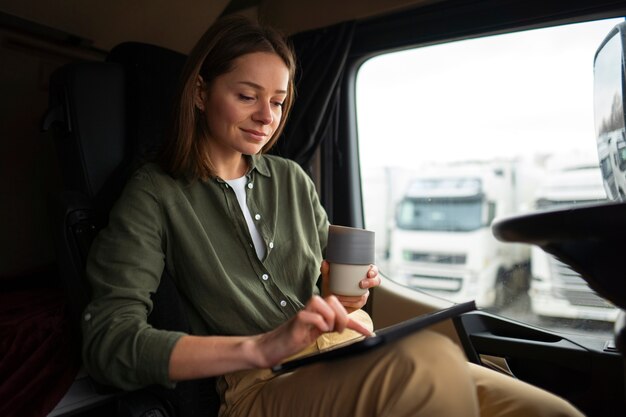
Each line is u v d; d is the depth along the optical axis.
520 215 0.69
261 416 0.94
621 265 0.64
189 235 1.00
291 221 1.16
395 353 0.73
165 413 0.97
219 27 1.03
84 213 1.09
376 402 0.73
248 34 1.01
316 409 0.83
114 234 0.93
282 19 1.83
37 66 1.69
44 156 1.75
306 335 0.75
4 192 1.67
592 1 1.31
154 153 1.18
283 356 0.75
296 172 1.24
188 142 1.03
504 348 1.27
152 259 0.94
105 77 1.22
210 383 1.06
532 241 0.69
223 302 1.00
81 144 1.17
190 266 1.00
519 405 0.90
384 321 1.66
